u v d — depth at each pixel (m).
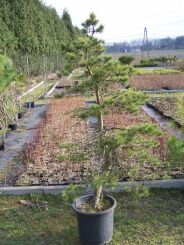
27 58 21.94
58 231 4.15
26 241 3.96
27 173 6.00
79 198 4.04
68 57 3.64
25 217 4.52
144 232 4.05
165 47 87.81
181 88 16.55
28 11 22.78
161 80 18.83
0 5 19.45
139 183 5.16
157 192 5.07
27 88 17.75
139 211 4.55
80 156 3.96
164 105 12.10
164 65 33.25
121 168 4.02
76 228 4.20
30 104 13.27
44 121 10.26
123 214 4.48
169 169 5.64
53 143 7.75
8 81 4.30
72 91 3.94
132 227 4.17
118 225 4.21
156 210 4.56
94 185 3.74
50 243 3.90
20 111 11.27
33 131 9.62
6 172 6.36
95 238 3.74
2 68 4.15
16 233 4.14
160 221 4.29
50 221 4.39
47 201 4.93
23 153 7.34
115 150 3.90
